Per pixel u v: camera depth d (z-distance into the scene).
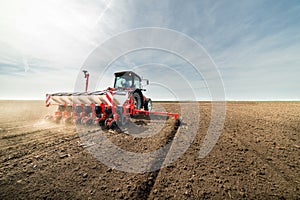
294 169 2.10
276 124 5.40
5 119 6.40
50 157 2.43
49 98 5.82
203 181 1.81
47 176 1.86
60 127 4.72
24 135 3.76
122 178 1.86
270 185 1.73
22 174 1.89
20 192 1.54
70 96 5.24
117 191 1.59
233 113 8.93
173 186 1.72
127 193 1.56
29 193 1.53
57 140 3.36
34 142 3.20
